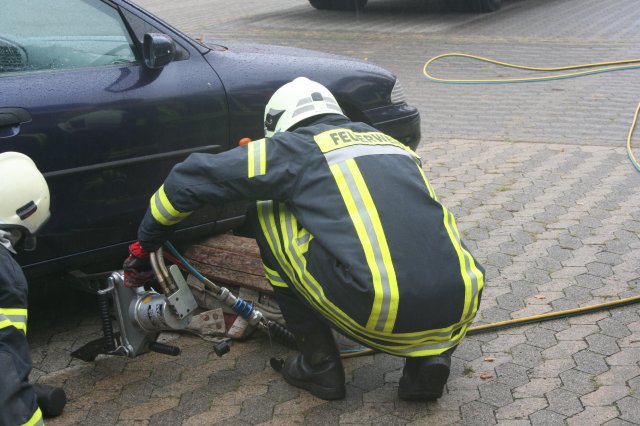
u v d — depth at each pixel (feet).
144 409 10.77
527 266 14.61
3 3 12.16
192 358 12.01
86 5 12.60
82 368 11.85
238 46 15.26
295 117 10.30
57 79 11.91
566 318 12.69
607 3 49.06
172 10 53.16
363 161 9.69
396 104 16.15
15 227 7.91
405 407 10.53
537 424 10.05
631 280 13.84
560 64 32.53
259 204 10.39
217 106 13.30
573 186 18.66
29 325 13.20
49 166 11.64
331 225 9.38
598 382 10.89
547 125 24.02
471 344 12.07
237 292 12.66
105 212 12.30
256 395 10.98
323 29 43.50
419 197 9.66
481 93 28.50
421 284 9.18
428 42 38.58
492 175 19.70
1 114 11.14
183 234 13.20
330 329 10.73
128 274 10.92
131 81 12.48
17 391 6.84
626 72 30.45
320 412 10.52
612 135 22.66
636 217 16.62
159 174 12.81
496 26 42.55
